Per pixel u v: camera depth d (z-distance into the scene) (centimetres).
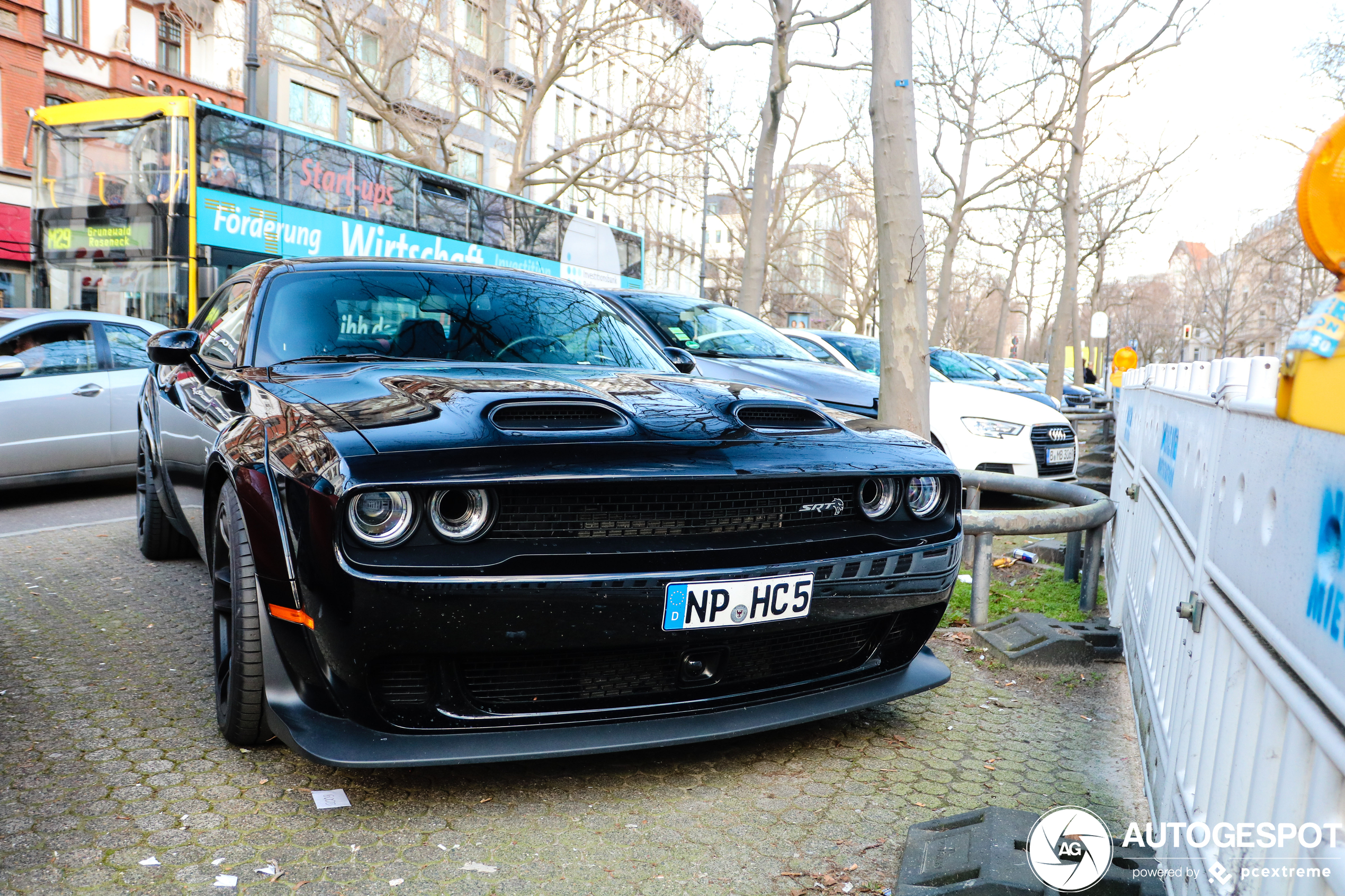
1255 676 161
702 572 238
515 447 233
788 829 242
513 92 2931
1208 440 235
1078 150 1970
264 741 279
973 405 740
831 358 855
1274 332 5459
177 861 215
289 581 229
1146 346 8038
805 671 277
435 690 231
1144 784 275
